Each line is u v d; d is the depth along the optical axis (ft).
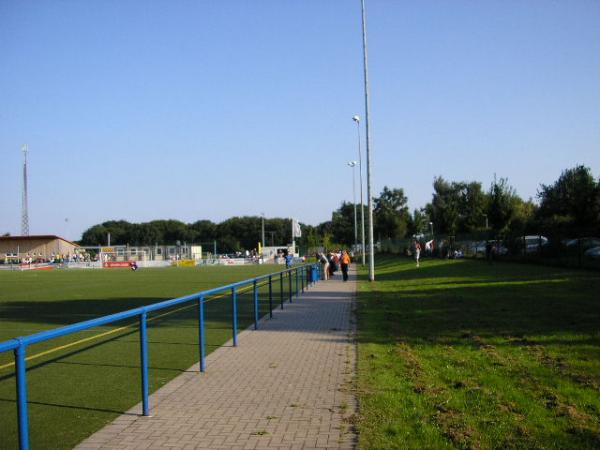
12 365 29.32
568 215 157.89
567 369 24.81
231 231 441.68
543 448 15.76
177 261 235.61
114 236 453.99
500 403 20.11
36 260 258.78
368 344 32.53
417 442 16.48
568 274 75.10
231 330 40.50
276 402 21.27
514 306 47.16
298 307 54.24
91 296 76.13
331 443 16.78
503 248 117.60
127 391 23.54
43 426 18.99
